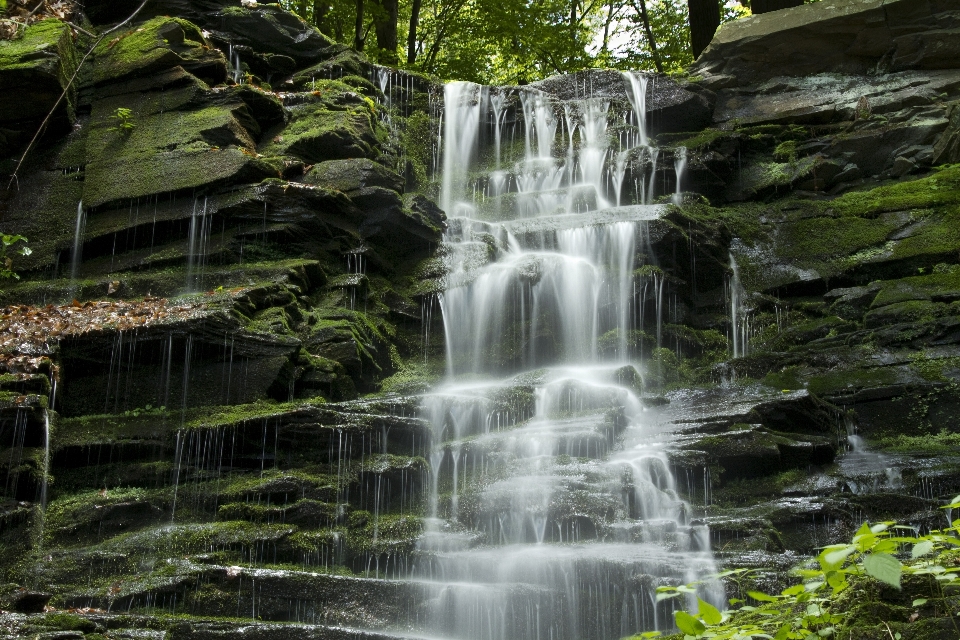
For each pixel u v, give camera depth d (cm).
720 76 1741
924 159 1485
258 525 796
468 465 911
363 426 898
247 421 873
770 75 1730
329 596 709
